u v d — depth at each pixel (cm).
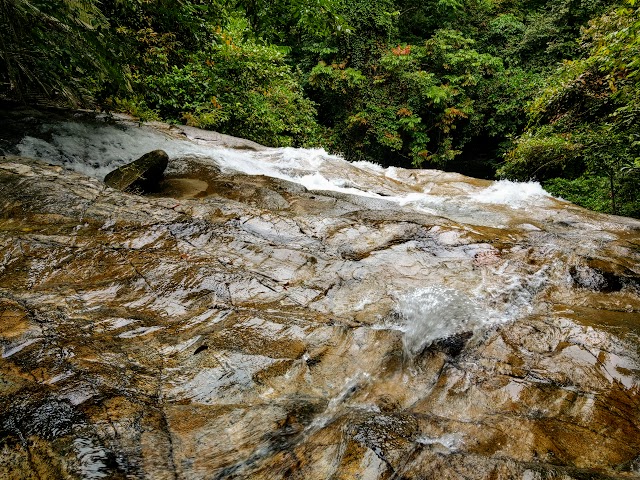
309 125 1434
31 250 323
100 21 502
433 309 331
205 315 287
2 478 159
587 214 622
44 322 251
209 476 183
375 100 1744
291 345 269
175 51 743
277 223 443
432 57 1783
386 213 518
